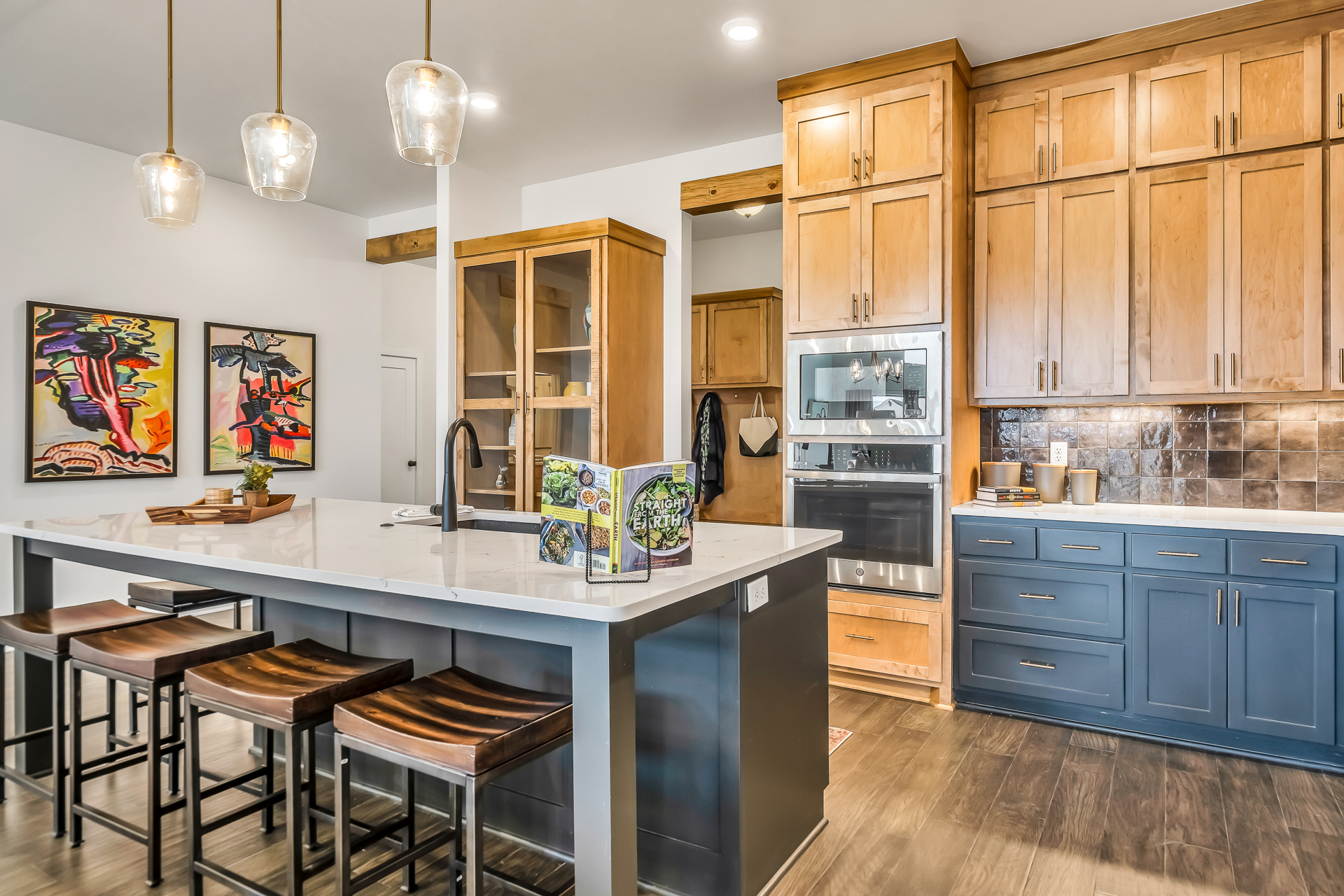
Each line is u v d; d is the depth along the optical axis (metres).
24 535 2.33
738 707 1.72
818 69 3.37
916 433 3.19
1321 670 2.52
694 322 5.89
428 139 1.74
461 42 3.12
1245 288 2.85
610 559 1.52
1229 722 2.66
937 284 3.15
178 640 2.03
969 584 3.12
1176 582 2.74
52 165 4.04
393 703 1.54
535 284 4.18
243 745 2.71
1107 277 3.08
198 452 4.64
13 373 3.89
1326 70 2.72
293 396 5.16
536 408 4.18
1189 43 2.93
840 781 2.46
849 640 3.35
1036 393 3.22
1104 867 1.96
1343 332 2.69
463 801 2.04
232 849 2.03
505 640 2.02
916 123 3.19
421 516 2.57
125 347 4.30
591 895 1.37
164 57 3.24
